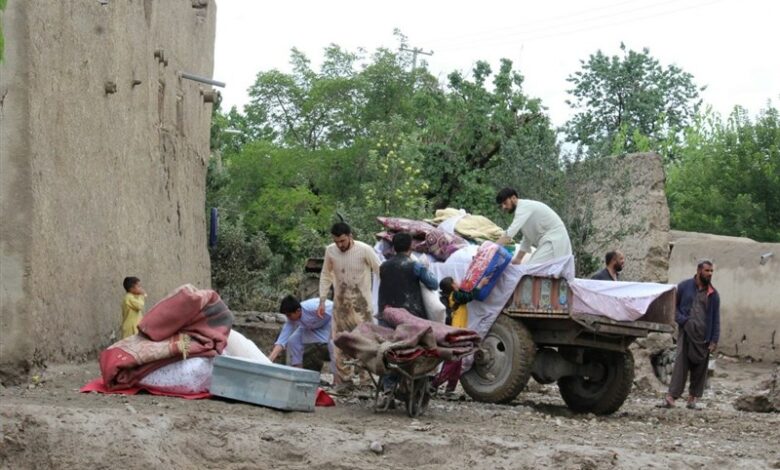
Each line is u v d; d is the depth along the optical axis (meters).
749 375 20.80
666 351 15.67
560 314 11.29
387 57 42.12
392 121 26.94
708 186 37.91
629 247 18.75
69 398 9.35
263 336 18.75
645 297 11.22
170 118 16.38
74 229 11.48
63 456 7.49
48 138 10.73
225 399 9.76
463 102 26.05
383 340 9.98
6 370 10.05
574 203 19.30
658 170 18.61
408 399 10.07
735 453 9.11
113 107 12.93
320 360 13.16
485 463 8.05
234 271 24.34
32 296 10.21
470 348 10.05
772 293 23.42
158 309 10.20
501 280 11.80
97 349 12.21
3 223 10.17
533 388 14.80
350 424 9.17
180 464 7.74
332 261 11.71
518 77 25.98
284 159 39.94
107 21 12.55
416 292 10.60
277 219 37.72
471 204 24.73
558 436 9.34
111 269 12.82
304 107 43.62
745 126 38.03
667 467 8.18
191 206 18.19
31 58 10.28
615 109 44.25
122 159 13.38
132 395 9.78
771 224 36.19
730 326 24.34
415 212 23.53
